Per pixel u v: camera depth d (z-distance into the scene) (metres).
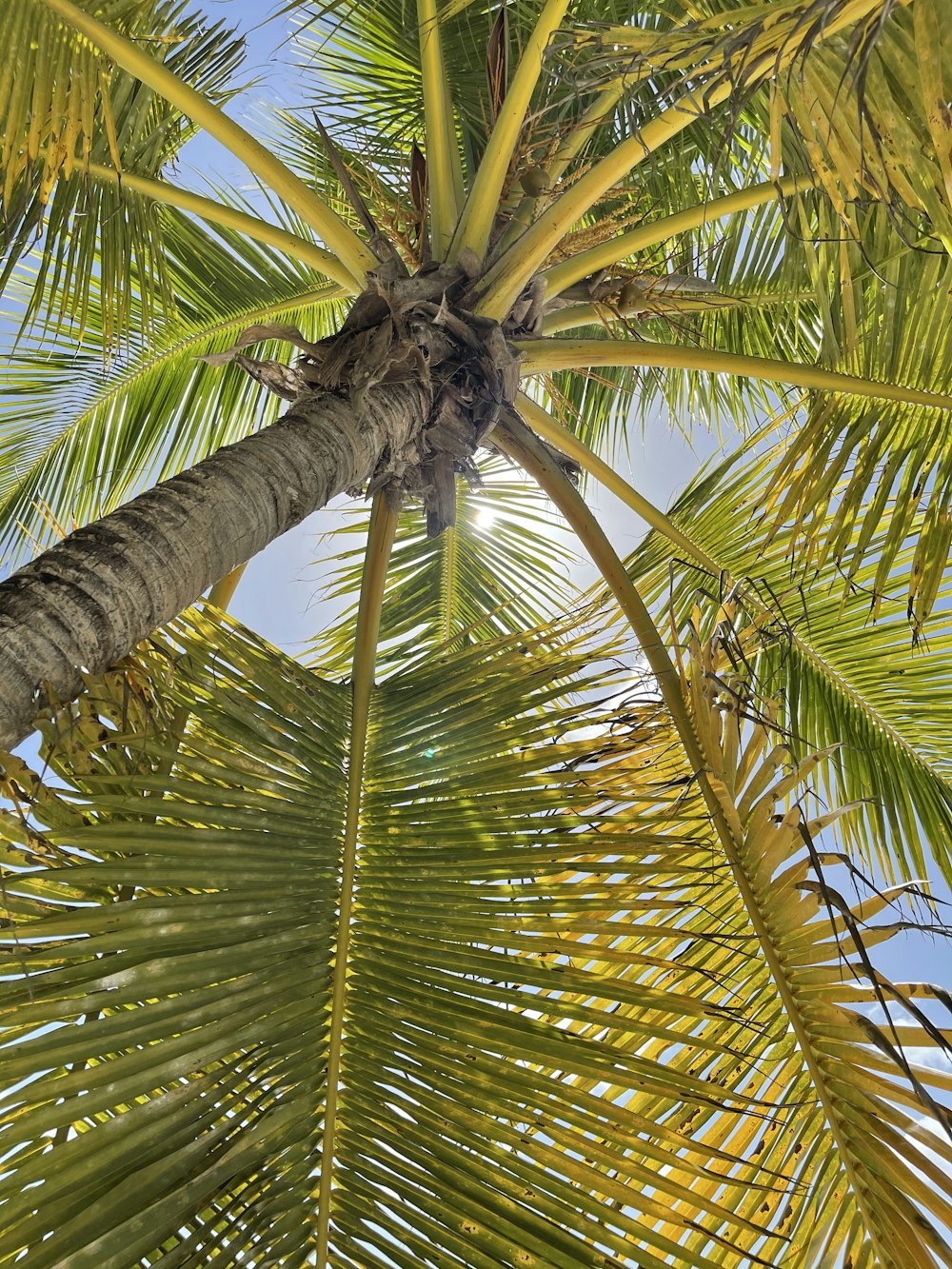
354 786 2.05
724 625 2.25
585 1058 1.62
